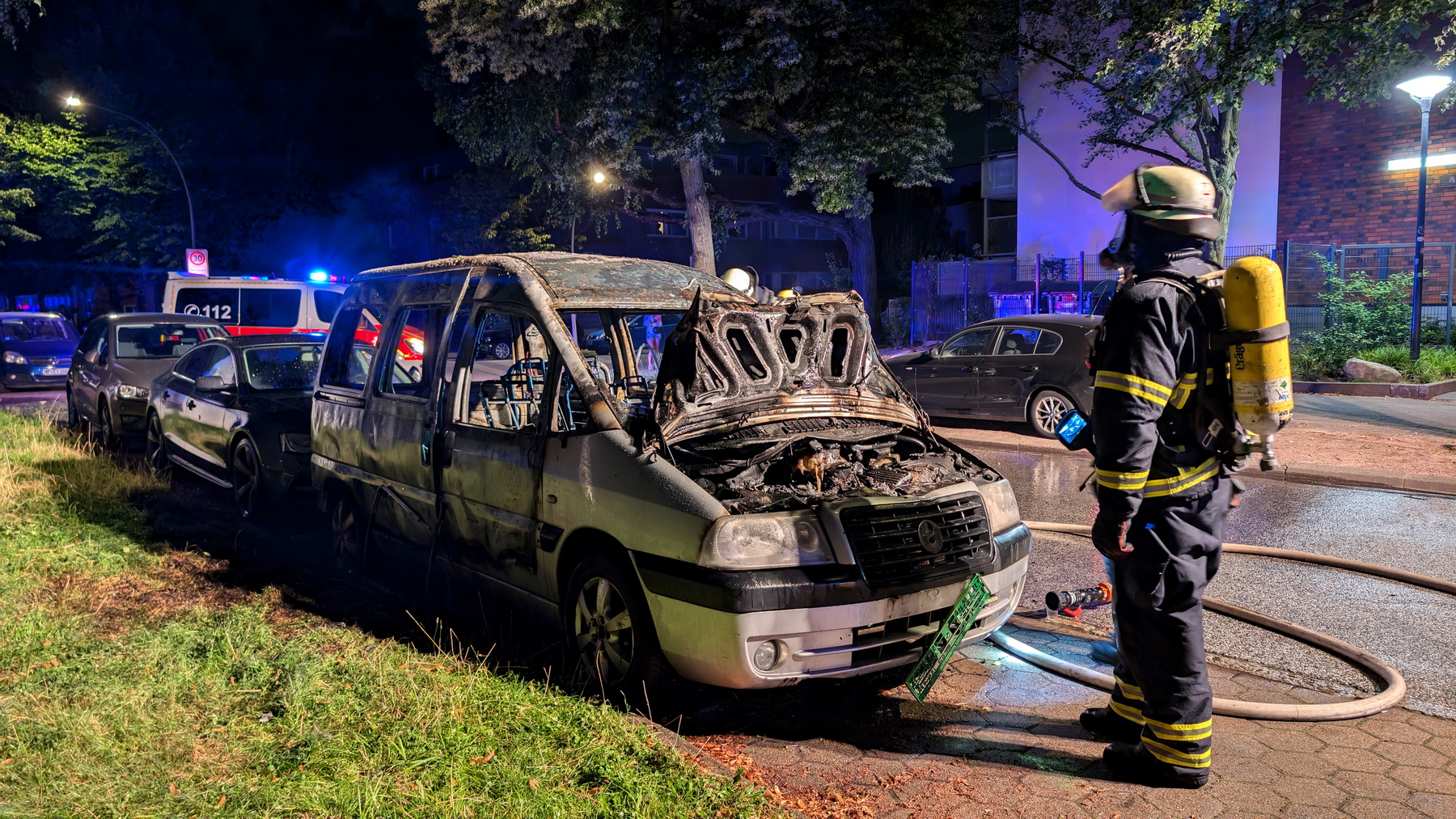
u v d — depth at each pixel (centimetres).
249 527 713
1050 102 2286
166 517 721
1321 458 948
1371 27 1303
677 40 2092
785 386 445
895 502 387
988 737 381
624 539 394
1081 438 337
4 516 687
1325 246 1934
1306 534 701
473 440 483
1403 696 402
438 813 298
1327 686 431
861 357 468
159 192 3659
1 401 1681
